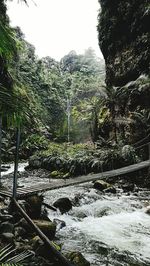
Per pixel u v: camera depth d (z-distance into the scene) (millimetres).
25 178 9523
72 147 14055
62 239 4309
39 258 3113
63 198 5777
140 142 9867
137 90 10250
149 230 4816
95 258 3660
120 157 9469
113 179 8883
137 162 9328
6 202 4867
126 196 7156
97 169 9523
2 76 9289
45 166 11508
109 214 5652
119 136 11273
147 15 10727
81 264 3162
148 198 6941
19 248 3174
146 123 9680
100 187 7707
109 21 12812
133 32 11477
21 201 4664
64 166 10438
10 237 3404
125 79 12016
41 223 4059
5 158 14117
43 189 5395
